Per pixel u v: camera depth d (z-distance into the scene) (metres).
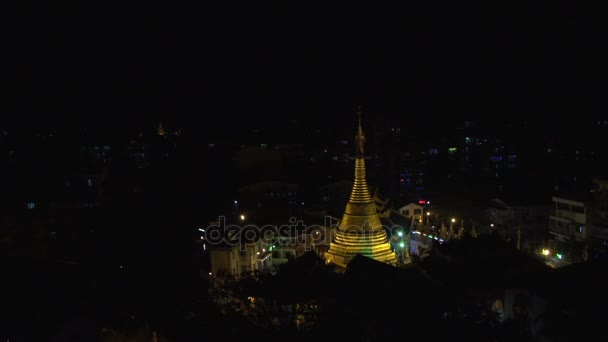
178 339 35.75
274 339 28.50
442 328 26.28
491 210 84.62
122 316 42.62
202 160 112.75
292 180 107.31
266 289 32.97
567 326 28.66
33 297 36.75
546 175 103.12
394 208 89.31
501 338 26.50
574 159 105.94
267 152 115.25
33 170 87.44
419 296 29.41
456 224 80.56
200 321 33.47
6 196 77.50
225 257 58.69
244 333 29.91
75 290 40.06
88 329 36.94
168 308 43.12
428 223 76.25
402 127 122.44
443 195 107.06
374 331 26.61
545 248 69.25
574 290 31.20
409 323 26.50
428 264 46.34
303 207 92.31
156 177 98.88
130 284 47.88
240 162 114.69
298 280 33.56
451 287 38.22
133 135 116.06
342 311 28.22
